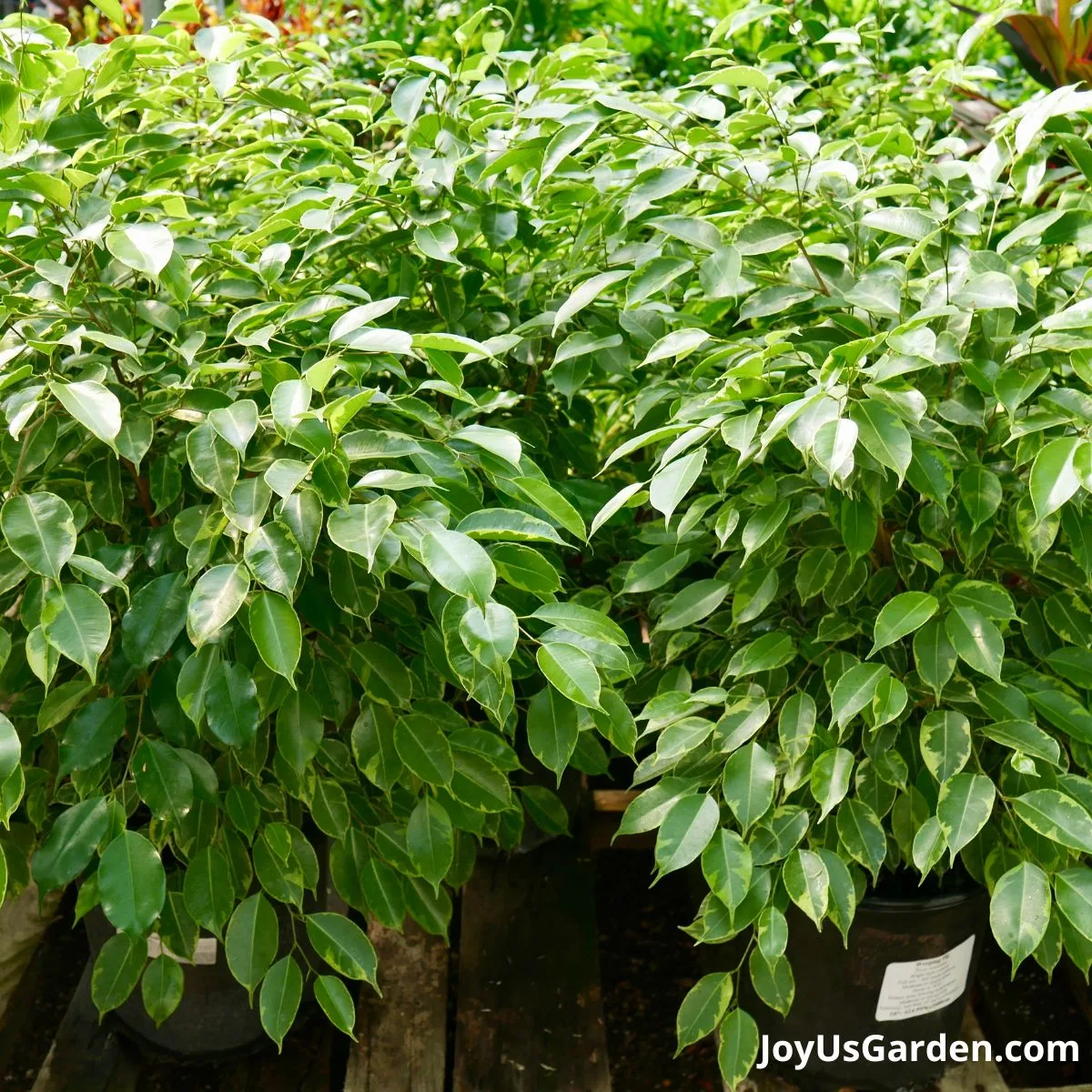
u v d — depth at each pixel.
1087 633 1.02
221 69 1.18
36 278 1.01
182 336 1.06
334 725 1.29
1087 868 0.91
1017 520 0.96
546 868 1.46
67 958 1.43
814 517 1.12
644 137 1.13
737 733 0.99
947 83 1.51
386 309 0.87
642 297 1.04
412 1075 1.21
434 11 2.62
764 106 1.23
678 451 0.89
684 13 2.62
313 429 0.81
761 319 1.26
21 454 0.90
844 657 1.02
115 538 1.10
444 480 0.88
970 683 0.98
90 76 1.22
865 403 0.87
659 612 1.23
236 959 0.96
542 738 0.94
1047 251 1.23
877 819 0.99
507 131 1.24
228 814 0.99
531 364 1.30
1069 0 1.68
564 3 2.53
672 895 1.56
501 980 1.30
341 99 1.43
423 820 1.02
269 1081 1.23
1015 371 0.92
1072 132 1.12
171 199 1.03
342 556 0.96
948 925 1.10
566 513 0.90
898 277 1.02
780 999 0.99
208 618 0.79
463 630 0.77
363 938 0.99
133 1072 1.23
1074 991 1.40
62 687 0.96
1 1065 1.28
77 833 0.89
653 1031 1.34
